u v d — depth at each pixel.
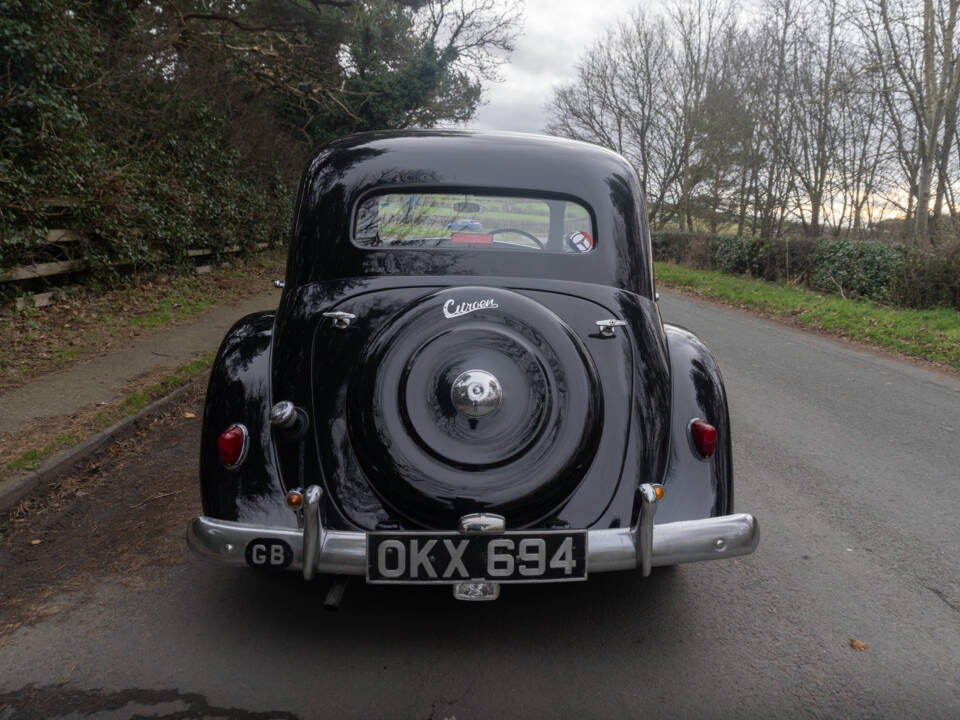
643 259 3.21
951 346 8.97
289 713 2.27
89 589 3.06
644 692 2.40
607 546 2.43
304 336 2.85
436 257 3.04
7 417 5.01
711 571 3.30
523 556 2.38
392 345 2.52
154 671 2.48
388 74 25.97
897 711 2.32
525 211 3.18
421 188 3.15
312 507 2.35
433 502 2.35
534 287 2.97
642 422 2.68
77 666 2.51
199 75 14.55
